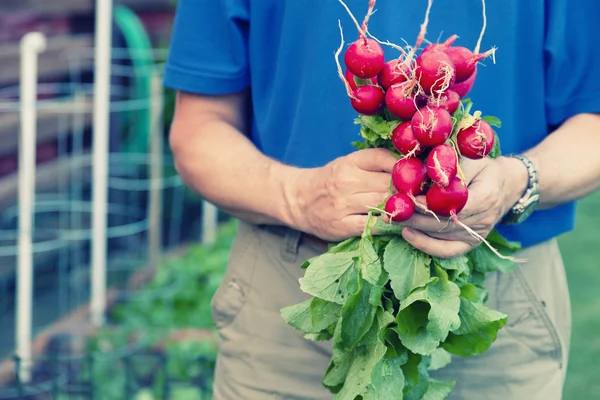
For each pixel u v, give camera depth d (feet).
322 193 5.74
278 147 6.67
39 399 12.07
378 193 5.45
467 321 5.60
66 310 15.87
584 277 18.83
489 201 5.43
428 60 4.95
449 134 4.94
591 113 6.51
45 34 19.35
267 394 6.66
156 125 16.98
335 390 5.90
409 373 5.65
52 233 17.10
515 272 6.59
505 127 6.32
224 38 6.58
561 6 6.28
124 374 12.69
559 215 6.66
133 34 18.06
